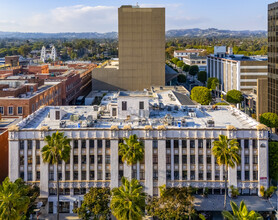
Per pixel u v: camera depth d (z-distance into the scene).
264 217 66.75
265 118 118.00
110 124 77.31
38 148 70.38
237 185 71.25
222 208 67.44
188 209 62.19
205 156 70.94
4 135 81.62
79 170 71.06
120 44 187.25
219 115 86.06
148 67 189.25
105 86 191.25
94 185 71.25
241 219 41.69
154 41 187.38
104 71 190.12
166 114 83.25
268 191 70.38
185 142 70.88
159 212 61.31
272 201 69.69
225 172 67.69
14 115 108.94
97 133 70.62
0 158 78.44
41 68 192.62
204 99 157.38
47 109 93.69
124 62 189.00
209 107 94.00
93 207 64.38
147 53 188.25
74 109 93.56
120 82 190.50
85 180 71.25
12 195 50.38
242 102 168.75
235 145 65.50
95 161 71.06
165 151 70.50
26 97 113.44
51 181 70.94
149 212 64.44
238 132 70.31
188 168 71.12
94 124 76.75
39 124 77.75
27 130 69.94
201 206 68.06
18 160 70.12
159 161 70.62
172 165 71.12
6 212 49.47
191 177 71.69
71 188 71.12
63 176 70.88
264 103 138.00
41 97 122.25
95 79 190.88
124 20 185.38
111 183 70.81
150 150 70.12
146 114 81.88
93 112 89.31
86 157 71.00
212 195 72.62
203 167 71.25
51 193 71.62
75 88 178.25
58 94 147.50
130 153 62.69
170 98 114.69
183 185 71.25
